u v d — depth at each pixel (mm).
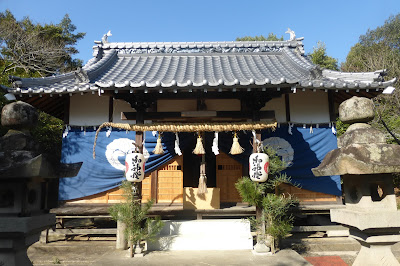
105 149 8336
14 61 18141
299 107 8477
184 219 7816
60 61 24016
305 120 8414
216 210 7168
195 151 6512
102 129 8438
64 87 7238
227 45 10250
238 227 6777
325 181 8164
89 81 7688
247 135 8102
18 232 3373
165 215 7230
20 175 3189
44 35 24250
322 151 8289
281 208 6059
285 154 8172
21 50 18828
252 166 5895
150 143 8344
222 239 6277
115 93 6297
